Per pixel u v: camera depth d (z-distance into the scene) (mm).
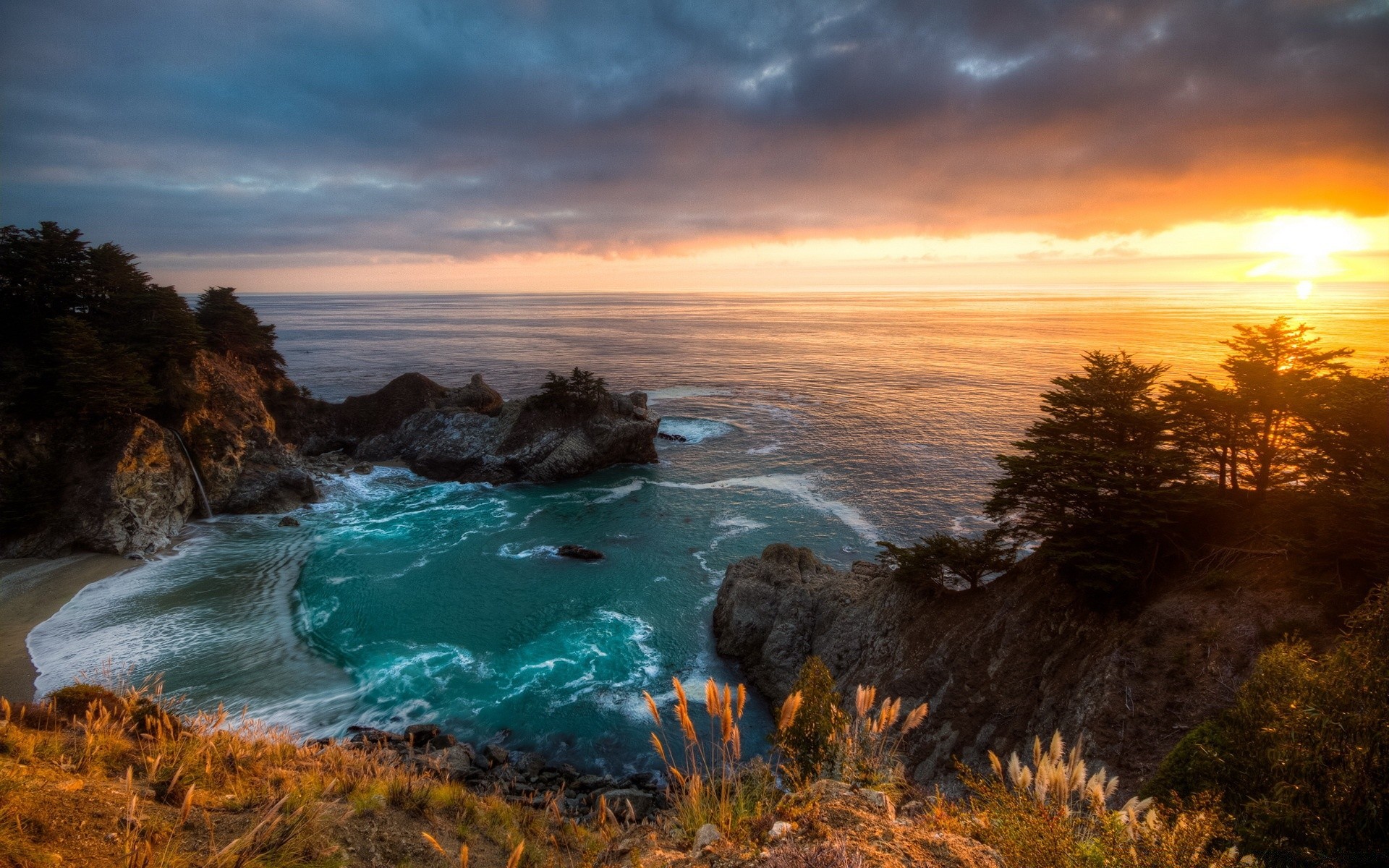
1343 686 8914
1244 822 8891
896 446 89188
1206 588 25703
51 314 62406
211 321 83125
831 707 11914
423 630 42469
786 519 63812
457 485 75688
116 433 54969
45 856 5590
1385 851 7754
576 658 39844
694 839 6484
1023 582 32156
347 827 8266
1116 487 28047
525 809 11227
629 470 81000
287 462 68562
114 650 38531
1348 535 22266
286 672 37156
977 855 5613
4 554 49094
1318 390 26812
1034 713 27406
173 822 7055
